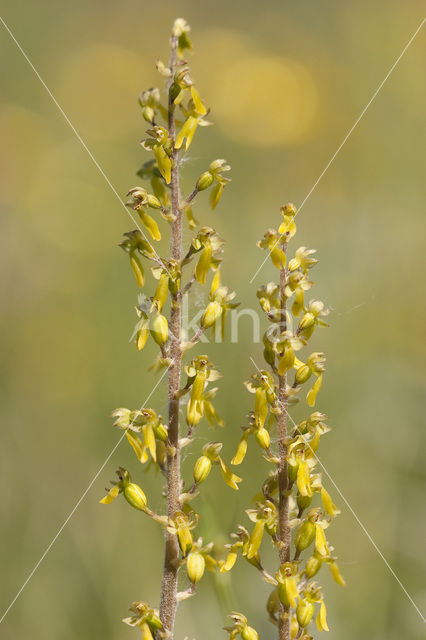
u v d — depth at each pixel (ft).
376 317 23.20
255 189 30.83
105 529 17.81
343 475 18.95
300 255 9.91
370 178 28.43
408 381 21.15
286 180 31.19
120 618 16.25
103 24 38.60
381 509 18.02
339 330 22.72
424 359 22.43
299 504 9.73
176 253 10.03
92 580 16.85
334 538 17.43
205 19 40.32
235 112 35.22
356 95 35.35
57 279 26.58
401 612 15.57
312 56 36.99
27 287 26.61
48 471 19.93
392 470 19.04
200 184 10.18
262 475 18.15
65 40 37.52
